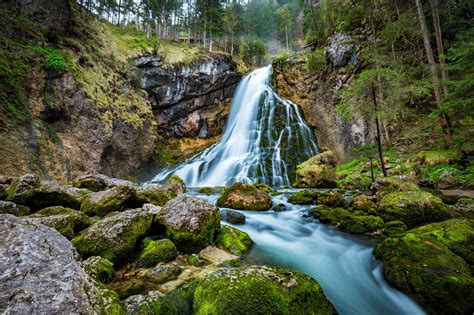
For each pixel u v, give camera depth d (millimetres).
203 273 4297
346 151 21969
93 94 18688
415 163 13289
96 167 17500
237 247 5484
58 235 3051
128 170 21906
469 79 10297
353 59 22859
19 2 17250
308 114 27094
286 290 3008
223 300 2771
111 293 2844
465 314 3299
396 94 10938
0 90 13109
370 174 14523
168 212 5543
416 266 4043
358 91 11383
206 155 26328
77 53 19250
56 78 16172
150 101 26828
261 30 54250
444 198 8523
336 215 7992
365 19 23359
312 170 17125
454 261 4066
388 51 20891
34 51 15617
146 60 25734
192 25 42125
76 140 16484
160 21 38969
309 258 5488
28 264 2207
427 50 14766
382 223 7102
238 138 26922
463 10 18359
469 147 11508
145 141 23953
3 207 5176
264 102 28281
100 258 4020
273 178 20672
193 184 22328
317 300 3137
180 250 5066
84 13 24297
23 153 12969
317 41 29609
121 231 4695
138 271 4293
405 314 3652
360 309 3785
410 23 18375
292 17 54375
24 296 1898
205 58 30203
